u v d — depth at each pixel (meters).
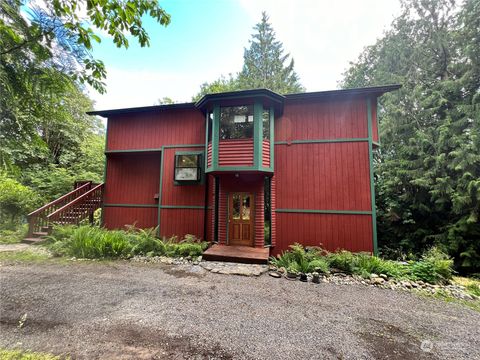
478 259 7.51
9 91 2.92
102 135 17.72
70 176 12.76
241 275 4.84
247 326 2.83
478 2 7.88
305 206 6.84
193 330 2.70
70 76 3.23
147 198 8.83
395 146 10.50
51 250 6.11
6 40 2.66
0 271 4.70
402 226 9.61
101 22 2.77
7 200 9.34
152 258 5.87
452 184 8.17
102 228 7.98
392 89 6.46
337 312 3.30
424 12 10.34
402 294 4.06
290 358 2.24
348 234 6.44
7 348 2.28
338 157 6.76
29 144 4.00
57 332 2.60
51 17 2.72
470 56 8.17
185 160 8.01
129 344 2.40
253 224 7.01
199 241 7.06
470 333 2.81
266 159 6.72
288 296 3.82
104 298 3.54
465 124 8.33
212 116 7.34
